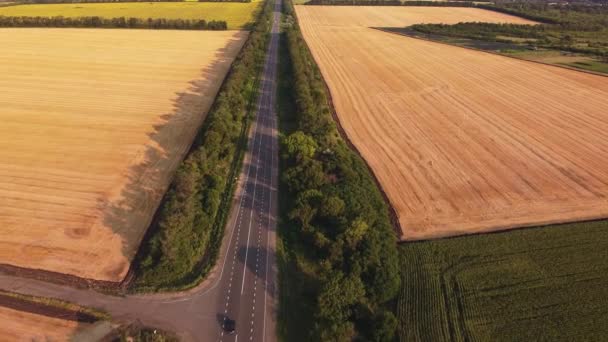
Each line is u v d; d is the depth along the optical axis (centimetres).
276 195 6225
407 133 8150
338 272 4409
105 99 9588
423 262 4906
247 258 5009
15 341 3928
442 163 7069
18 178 6425
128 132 8050
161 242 4881
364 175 6506
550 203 6050
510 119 8750
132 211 5800
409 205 5994
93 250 5081
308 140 6950
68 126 8181
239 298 4462
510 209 5912
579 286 4575
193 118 8775
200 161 6550
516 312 4253
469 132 8169
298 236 5375
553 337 3997
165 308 4316
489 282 4619
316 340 3862
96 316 4200
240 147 7625
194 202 5709
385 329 3903
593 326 4109
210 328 4109
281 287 4619
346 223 5175
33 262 4862
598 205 6003
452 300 4403
